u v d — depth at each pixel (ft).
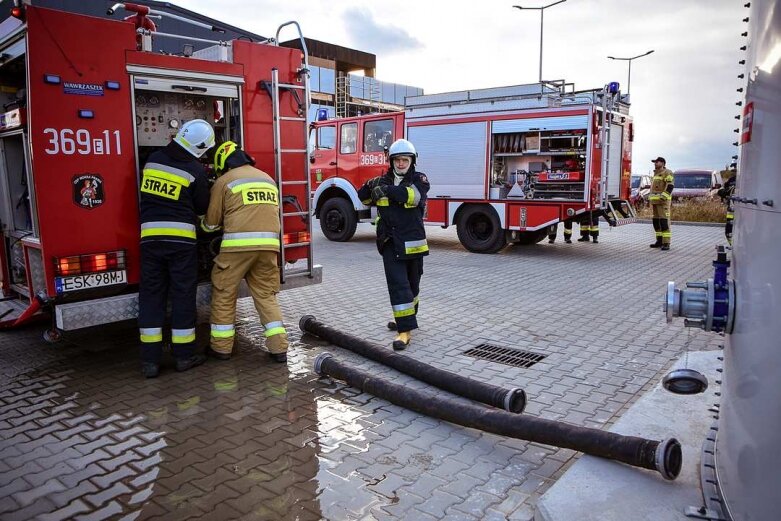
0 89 18.25
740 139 7.85
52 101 13.75
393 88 102.53
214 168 17.16
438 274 29.66
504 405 12.50
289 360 16.57
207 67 16.31
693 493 8.96
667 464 9.14
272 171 18.06
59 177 13.96
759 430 6.60
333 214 42.88
